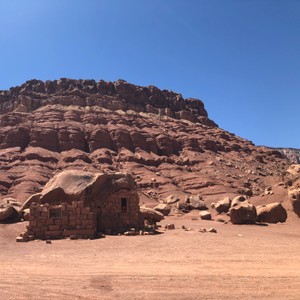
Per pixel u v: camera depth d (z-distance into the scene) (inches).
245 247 850.1
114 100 5068.9
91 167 3201.3
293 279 485.4
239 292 422.6
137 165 3417.8
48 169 3149.6
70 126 3841.0
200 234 1119.6
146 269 566.9
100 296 412.2
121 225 1221.7
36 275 521.7
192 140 4217.5
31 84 5354.3
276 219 1685.5
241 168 3826.3
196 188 3031.5
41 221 1088.8
